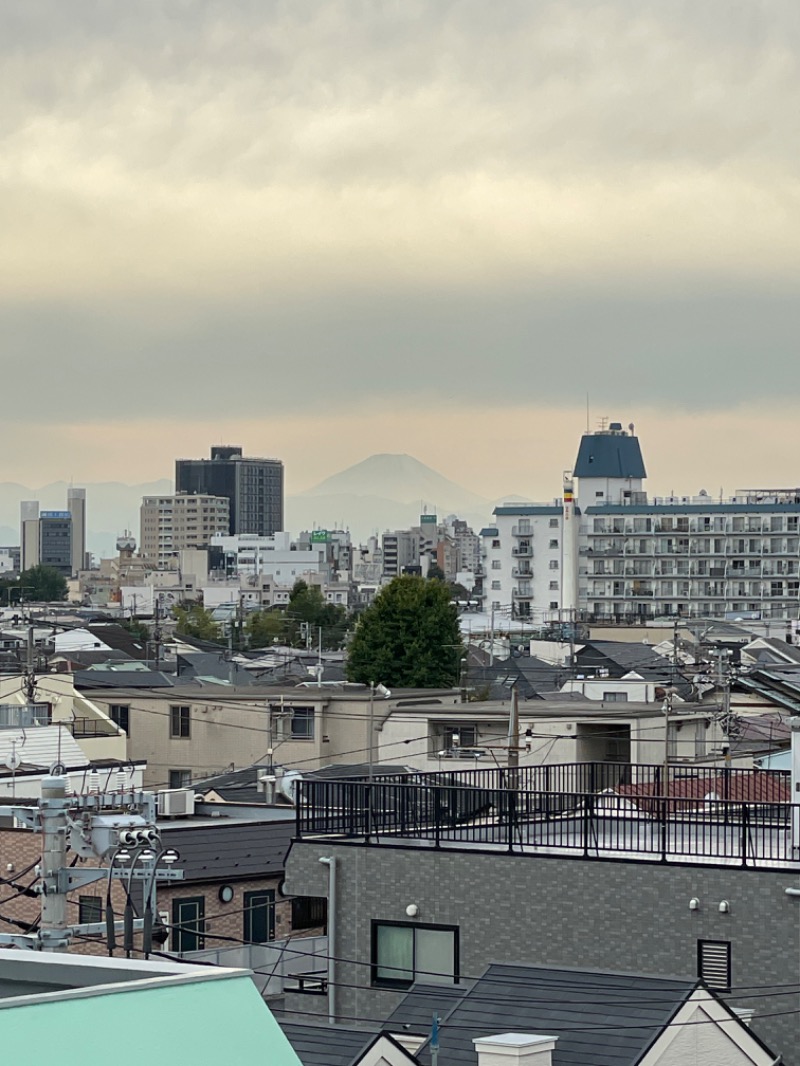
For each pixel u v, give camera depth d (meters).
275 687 106.31
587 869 34.56
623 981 29.16
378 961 36.53
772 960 32.88
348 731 97.56
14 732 79.69
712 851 35.91
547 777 44.59
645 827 38.88
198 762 100.06
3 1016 18.55
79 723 94.19
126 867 28.81
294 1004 37.41
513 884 35.25
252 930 49.25
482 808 37.56
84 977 20.92
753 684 51.34
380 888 36.56
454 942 35.69
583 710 85.31
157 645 137.88
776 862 34.38
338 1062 27.14
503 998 29.48
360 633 133.50
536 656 141.00
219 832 51.59
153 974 20.61
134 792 30.12
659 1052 27.31
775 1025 32.41
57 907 28.36
